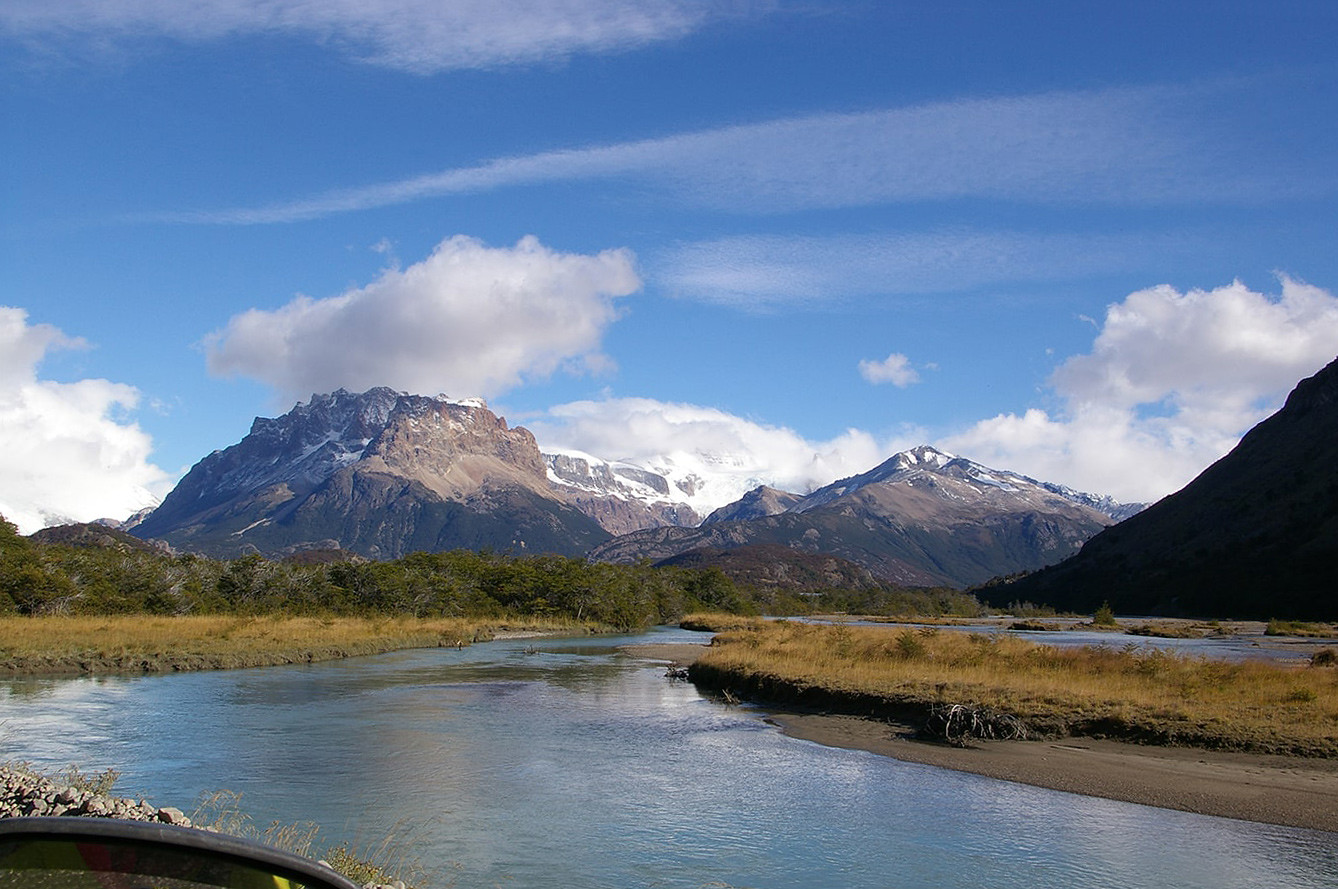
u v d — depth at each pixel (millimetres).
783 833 18406
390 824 18625
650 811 20062
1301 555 150500
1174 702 30656
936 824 19094
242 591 92250
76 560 82562
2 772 16656
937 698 32531
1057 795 21562
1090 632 113750
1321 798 20922
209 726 29938
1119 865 16391
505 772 23781
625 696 39969
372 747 26797
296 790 21453
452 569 117250
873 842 17734
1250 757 25188
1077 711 29859
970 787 22422
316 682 43188
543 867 16094
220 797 20391
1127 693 32656
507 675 48781
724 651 51062
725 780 23156
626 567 155250
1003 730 28531
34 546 84562
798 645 51188
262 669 49438
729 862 16547
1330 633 104188
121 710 33000
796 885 15320
